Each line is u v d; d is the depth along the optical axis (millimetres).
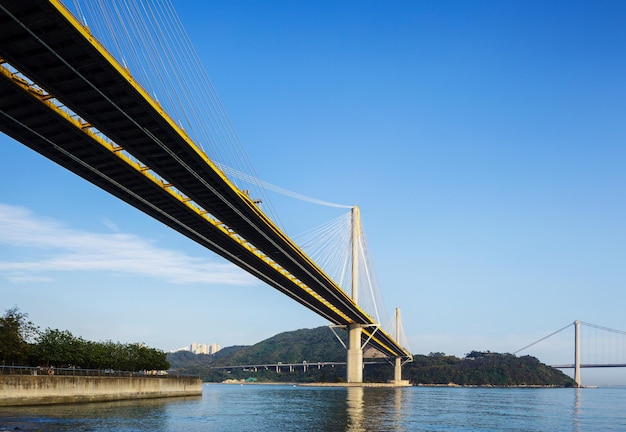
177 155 77250
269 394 151625
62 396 76125
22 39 52812
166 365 141000
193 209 97688
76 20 51531
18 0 47531
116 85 60188
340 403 104688
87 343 110438
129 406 79562
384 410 86875
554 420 75250
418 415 78375
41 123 68938
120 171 82562
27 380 70125
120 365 120688
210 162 80750
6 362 87250
